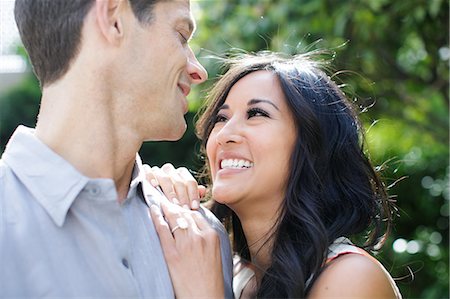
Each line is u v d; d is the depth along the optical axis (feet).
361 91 13.76
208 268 5.70
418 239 18.34
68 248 4.86
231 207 6.68
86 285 4.84
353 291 5.99
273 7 12.27
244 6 12.64
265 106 6.45
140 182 5.67
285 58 7.18
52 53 5.08
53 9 5.04
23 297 4.69
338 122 6.79
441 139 15.25
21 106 23.52
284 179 6.48
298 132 6.52
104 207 4.96
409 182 18.66
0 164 5.09
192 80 5.67
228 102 6.65
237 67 6.81
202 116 7.23
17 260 4.72
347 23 12.50
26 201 4.89
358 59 13.20
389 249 16.28
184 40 5.52
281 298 6.30
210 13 13.04
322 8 12.12
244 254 7.14
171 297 5.48
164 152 20.62
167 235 5.67
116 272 4.89
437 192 18.57
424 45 13.87
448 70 14.15
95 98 5.07
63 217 4.82
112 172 5.20
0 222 4.77
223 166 6.55
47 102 5.15
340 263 6.15
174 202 6.27
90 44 5.04
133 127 5.26
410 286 17.15
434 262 17.46
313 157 6.56
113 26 5.05
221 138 6.47
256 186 6.41
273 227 6.53
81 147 5.07
